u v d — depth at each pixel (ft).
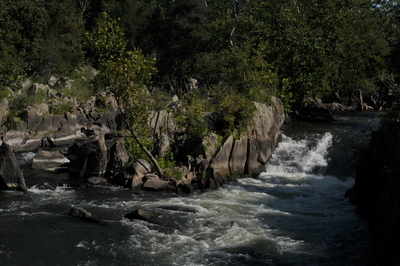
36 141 83.76
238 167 65.00
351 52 124.47
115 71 56.85
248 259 37.99
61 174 64.39
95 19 165.68
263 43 95.25
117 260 37.09
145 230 43.73
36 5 121.60
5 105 89.92
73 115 93.97
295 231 44.98
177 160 64.34
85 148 63.16
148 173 59.93
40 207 49.47
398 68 81.92
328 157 71.61
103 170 61.67
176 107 70.33
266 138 71.92
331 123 93.91
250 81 80.33
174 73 153.89
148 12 171.42
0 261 35.88
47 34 131.95
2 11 110.63
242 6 121.80
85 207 49.88
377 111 127.34
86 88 111.45
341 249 40.42
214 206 52.06
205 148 63.16
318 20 107.55
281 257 38.55
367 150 52.34
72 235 41.78
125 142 63.62
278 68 98.07
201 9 153.38
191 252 39.09
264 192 59.00
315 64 100.17
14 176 55.06
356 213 50.62
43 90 100.42
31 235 41.34
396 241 34.24
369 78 133.59
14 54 113.50
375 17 133.39
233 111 69.05
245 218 48.49
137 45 162.30
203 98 79.30
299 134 81.25
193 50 144.46
